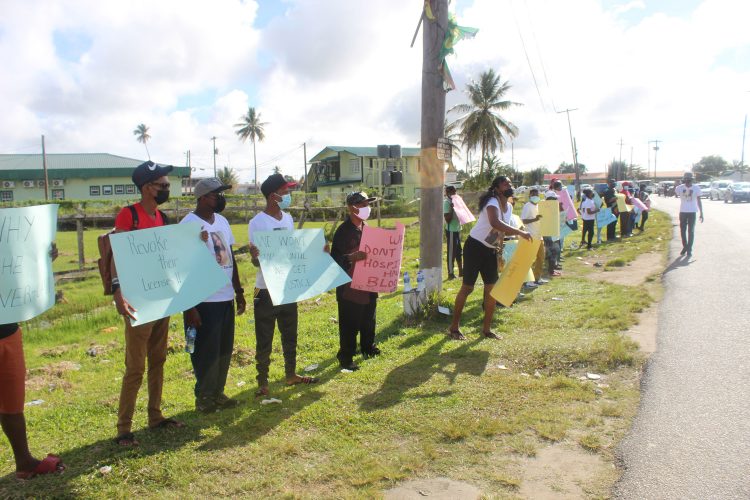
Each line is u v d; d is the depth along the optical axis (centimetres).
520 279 620
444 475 343
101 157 5700
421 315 721
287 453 375
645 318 685
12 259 318
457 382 496
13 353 327
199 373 435
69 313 966
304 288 481
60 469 354
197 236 408
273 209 496
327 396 475
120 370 608
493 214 611
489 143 5041
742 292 777
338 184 5394
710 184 5141
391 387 490
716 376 480
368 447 381
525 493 321
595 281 959
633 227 1908
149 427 415
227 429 414
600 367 525
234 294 464
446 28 695
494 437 391
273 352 636
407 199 3869
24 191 4934
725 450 358
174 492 329
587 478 336
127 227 383
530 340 610
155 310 370
